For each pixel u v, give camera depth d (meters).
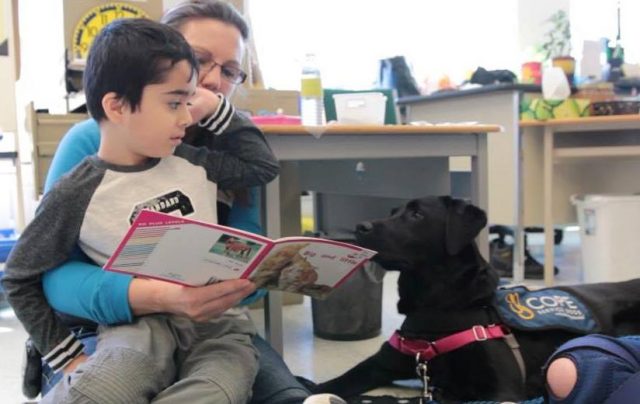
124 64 1.09
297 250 1.11
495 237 4.08
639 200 3.04
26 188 3.20
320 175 2.62
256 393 1.24
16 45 3.17
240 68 1.52
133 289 1.10
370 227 1.68
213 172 1.30
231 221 1.48
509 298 1.72
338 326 2.33
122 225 1.12
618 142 3.49
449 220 1.67
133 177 1.15
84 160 1.16
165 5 2.59
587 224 3.14
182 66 1.12
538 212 3.45
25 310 1.12
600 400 1.05
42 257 1.11
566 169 3.50
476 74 3.92
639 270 3.05
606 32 5.47
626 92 4.18
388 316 2.64
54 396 0.99
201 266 1.05
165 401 1.01
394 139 1.93
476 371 1.57
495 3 5.13
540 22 4.89
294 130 1.75
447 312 1.65
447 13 5.10
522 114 3.33
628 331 1.73
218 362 1.11
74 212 1.10
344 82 4.81
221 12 1.45
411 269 1.68
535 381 1.58
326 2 4.68
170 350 1.11
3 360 2.14
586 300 1.70
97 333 1.19
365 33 4.87
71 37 2.49
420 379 1.71
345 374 1.74
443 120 3.88
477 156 2.07
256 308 2.77
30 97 3.22
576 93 3.75
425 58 5.08
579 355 1.10
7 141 3.16
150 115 1.11
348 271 1.25
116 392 0.97
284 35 4.54
